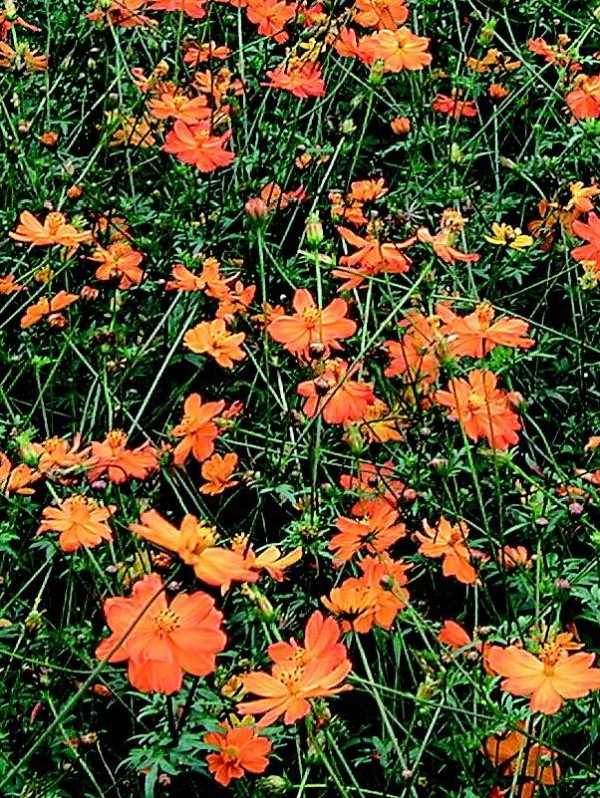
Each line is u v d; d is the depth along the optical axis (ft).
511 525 4.11
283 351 4.45
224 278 4.40
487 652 3.32
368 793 3.64
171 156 4.84
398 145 5.22
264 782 3.33
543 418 4.58
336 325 3.67
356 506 3.63
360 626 3.34
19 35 5.61
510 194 5.26
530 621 3.47
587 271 4.33
